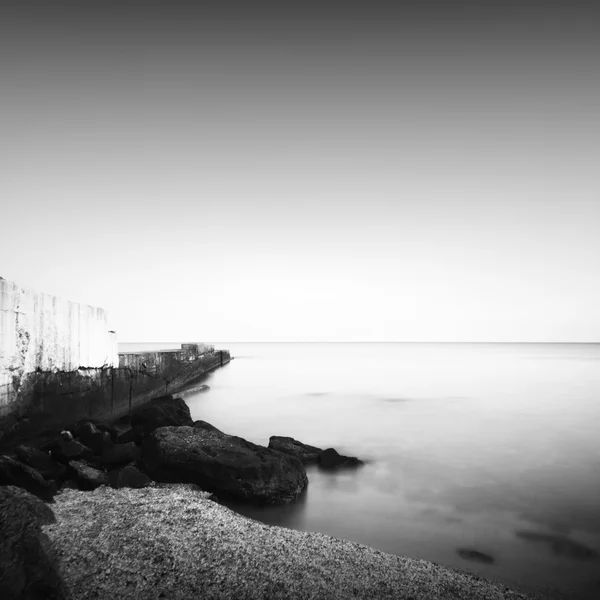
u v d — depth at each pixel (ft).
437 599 21.29
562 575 25.12
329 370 199.31
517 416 78.23
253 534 25.71
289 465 37.24
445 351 511.81
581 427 68.49
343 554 24.93
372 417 77.56
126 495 30.40
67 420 51.80
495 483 41.55
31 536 17.72
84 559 21.07
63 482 33.30
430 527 31.55
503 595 22.50
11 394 40.45
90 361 59.36
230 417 77.97
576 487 40.47
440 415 79.36
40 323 45.96
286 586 20.80
